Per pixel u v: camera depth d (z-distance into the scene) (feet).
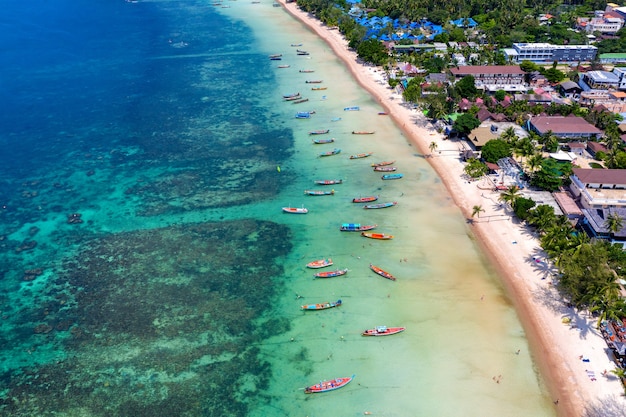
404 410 254.47
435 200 424.46
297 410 257.14
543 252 354.33
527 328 298.56
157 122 590.14
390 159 492.13
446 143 513.45
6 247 384.88
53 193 453.58
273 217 412.16
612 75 601.21
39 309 326.44
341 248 373.61
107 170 489.67
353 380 271.28
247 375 277.23
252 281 345.10
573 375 267.39
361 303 322.34
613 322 291.79
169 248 379.76
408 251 366.84
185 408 260.62
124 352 293.64
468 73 619.67
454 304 318.24
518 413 250.78
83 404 264.31
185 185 460.96
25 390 272.72
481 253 361.30
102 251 378.53
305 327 306.76
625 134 479.41
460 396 260.42
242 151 518.78
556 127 485.15
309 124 574.56
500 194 419.13
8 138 554.46
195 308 323.98
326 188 449.06
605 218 355.97
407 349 288.30
